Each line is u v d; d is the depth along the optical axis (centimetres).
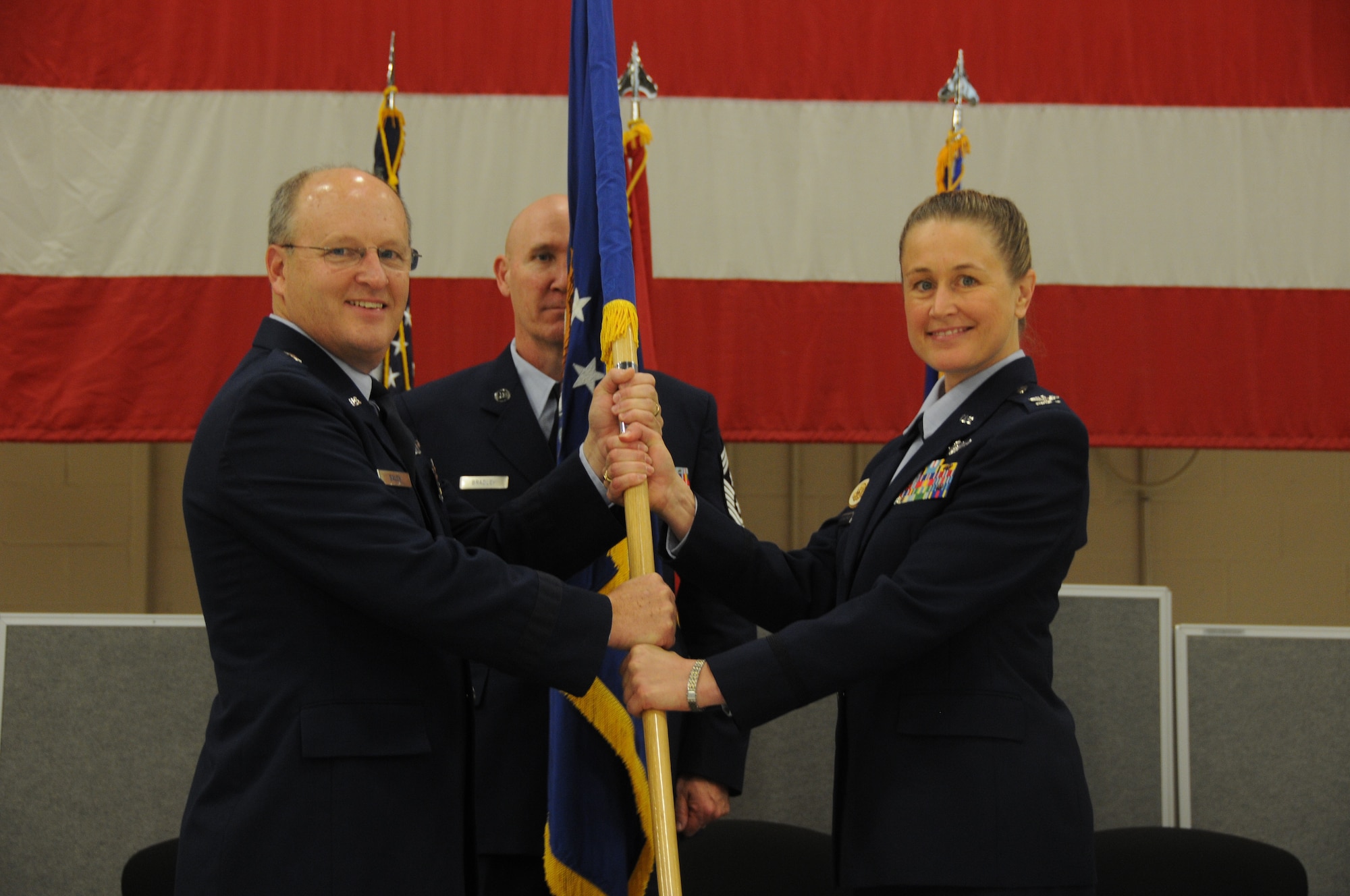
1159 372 360
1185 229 363
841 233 361
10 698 294
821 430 356
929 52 365
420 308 354
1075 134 365
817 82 363
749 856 259
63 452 476
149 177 352
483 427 239
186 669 298
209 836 159
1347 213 363
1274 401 359
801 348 358
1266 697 302
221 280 351
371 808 160
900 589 174
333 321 182
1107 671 302
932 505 184
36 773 294
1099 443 357
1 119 349
